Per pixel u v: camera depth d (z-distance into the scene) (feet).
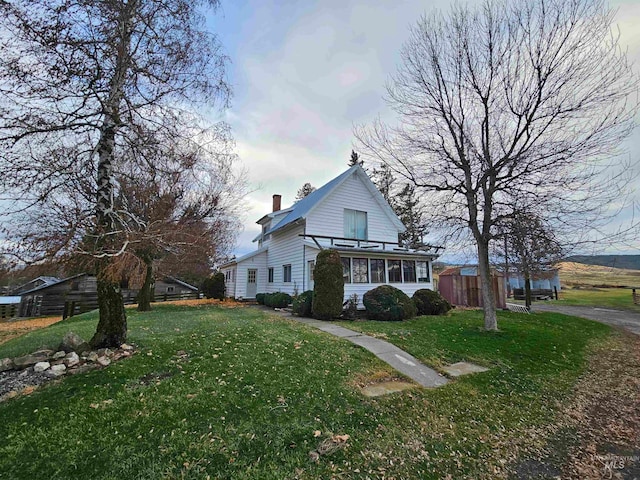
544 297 80.94
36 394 12.59
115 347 18.20
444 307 43.86
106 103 18.53
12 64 15.53
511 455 11.48
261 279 69.15
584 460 11.34
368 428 12.28
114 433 10.43
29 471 8.63
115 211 19.15
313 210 50.65
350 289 44.04
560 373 20.85
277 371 16.81
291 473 9.37
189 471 9.04
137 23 18.99
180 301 68.69
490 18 29.63
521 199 29.53
